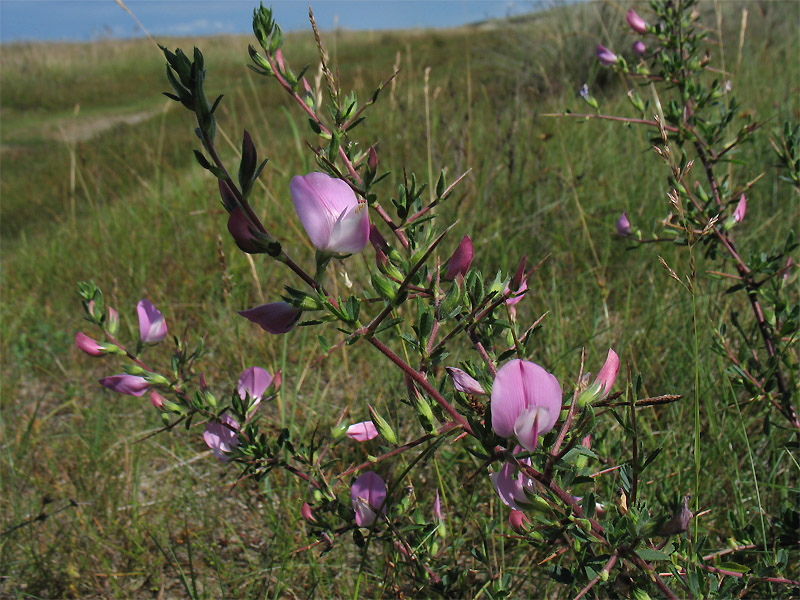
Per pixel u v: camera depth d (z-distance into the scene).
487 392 0.16
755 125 0.27
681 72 0.29
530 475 0.15
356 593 0.22
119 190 1.05
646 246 0.44
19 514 0.32
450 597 0.22
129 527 0.31
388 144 0.73
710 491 0.26
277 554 0.29
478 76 1.33
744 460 0.28
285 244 0.53
